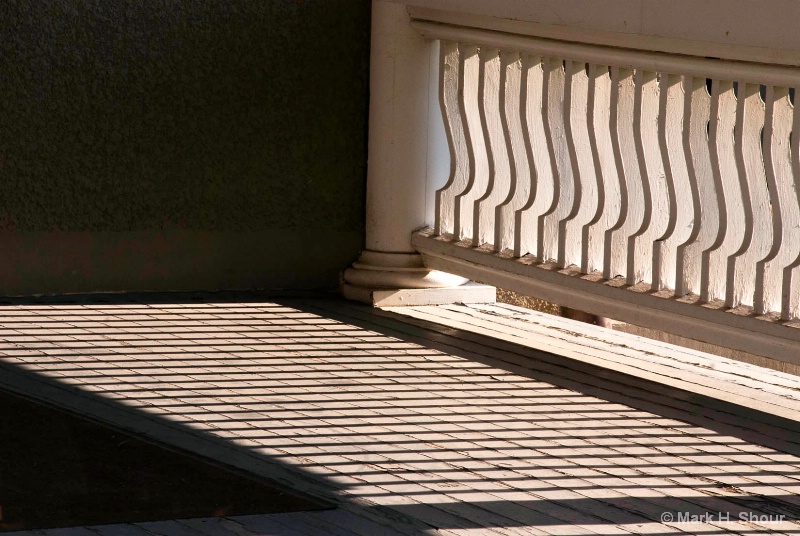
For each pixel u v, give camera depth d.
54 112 6.57
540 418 4.74
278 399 4.85
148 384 4.99
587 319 7.36
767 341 4.94
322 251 7.27
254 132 7.01
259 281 7.17
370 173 7.05
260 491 3.74
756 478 4.08
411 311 6.81
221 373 5.22
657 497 3.84
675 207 5.49
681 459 4.27
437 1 6.46
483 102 6.50
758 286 4.99
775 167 4.98
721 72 5.05
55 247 6.68
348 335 6.11
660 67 5.35
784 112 4.95
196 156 6.91
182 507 3.56
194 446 4.19
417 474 3.98
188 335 5.93
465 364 5.61
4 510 3.48
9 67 6.44
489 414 4.76
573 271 5.96
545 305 7.43
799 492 3.94
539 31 5.96
